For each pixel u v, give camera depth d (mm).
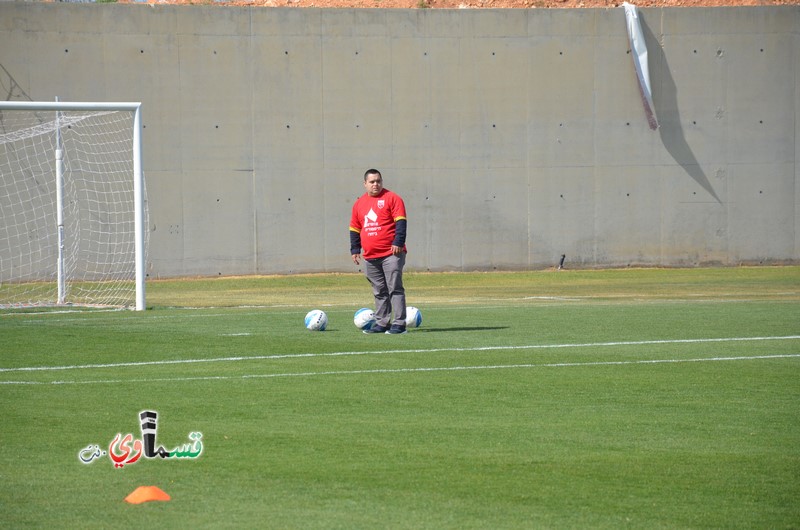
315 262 107062
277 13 105188
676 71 110875
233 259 105500
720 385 34000
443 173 108375
